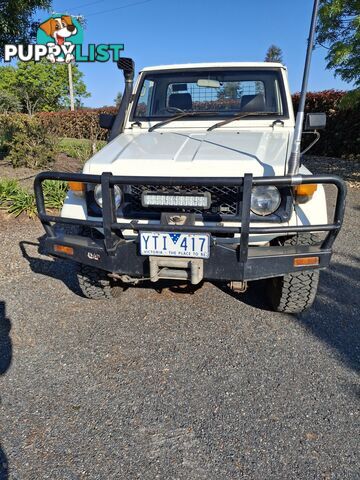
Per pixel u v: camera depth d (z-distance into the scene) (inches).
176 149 112.7
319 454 75.3
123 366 101.2
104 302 133.5
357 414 85.0
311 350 107.3
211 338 113.0
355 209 254.2
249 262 96.8
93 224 103.0
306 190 97.3
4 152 386.6
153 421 83.5
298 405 87.7
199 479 70.3
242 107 142.6
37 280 148.9
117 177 96.3
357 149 454.0
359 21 263.6
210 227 94.2
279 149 110.4
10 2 266.2
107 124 156.9
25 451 76.2
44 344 110.3
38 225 209.3
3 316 124.0
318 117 118.6
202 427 81.9
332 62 289.3
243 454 75.4
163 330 117.0
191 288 142.4
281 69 144.9
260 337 113.4
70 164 362.9
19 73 1286.9
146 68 154.6
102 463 73.7
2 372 98.7
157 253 98.8
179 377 97.0
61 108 1477.6
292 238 106.7
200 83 146.9
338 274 154.3
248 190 90.4
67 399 89.7
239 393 91.5
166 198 97.9
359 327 118.3
